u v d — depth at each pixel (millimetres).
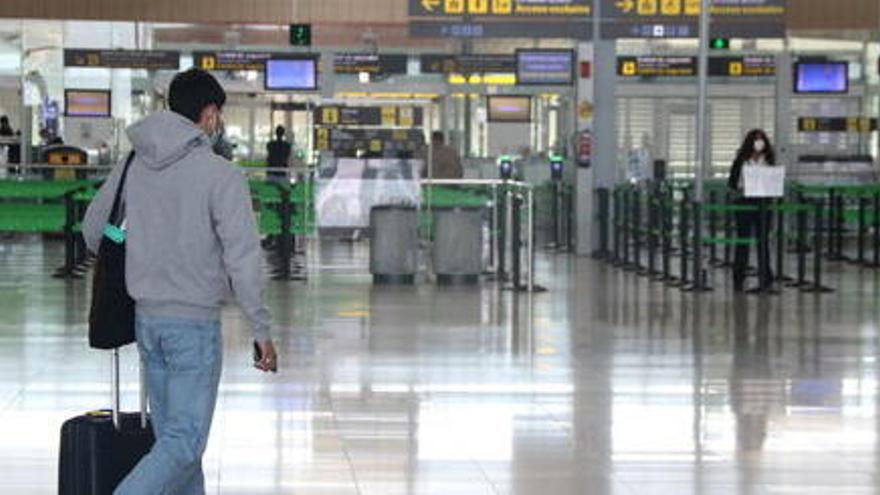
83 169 38719
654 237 32531
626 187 36469
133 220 9375
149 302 9352
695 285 28719
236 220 9266
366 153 41812
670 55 48375
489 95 47219
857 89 48625
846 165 47000
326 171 31156
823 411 15367
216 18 49094
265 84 46500
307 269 31547
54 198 35406
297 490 11711
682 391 16594
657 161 49094
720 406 15625
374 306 25500
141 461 9320
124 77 49938
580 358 19234
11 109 48906
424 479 12141
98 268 9500
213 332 9453
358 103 48156
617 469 12586
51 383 16594
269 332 9438
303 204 31297
